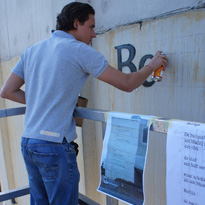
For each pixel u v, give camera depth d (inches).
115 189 46.0
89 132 97.0
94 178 102.3
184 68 61.8
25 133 50.9
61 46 49.0
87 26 53.9
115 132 44.9
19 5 126.7
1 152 186.1
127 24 74.7
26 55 55.5
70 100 49.9
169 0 62.2
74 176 51.5
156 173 74.2
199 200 32.9
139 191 41.4
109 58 83.7
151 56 69.1
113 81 48.4
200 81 59.0
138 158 40.8
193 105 61.4
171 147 35.3
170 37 63.6
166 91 67.3
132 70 75.4
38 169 54.5
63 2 88.7
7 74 158.4
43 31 108.2
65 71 47.9
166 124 36.0
